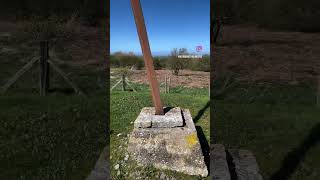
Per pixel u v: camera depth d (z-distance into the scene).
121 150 4.02
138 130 3.79
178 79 14.12
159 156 3.60
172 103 7.45
